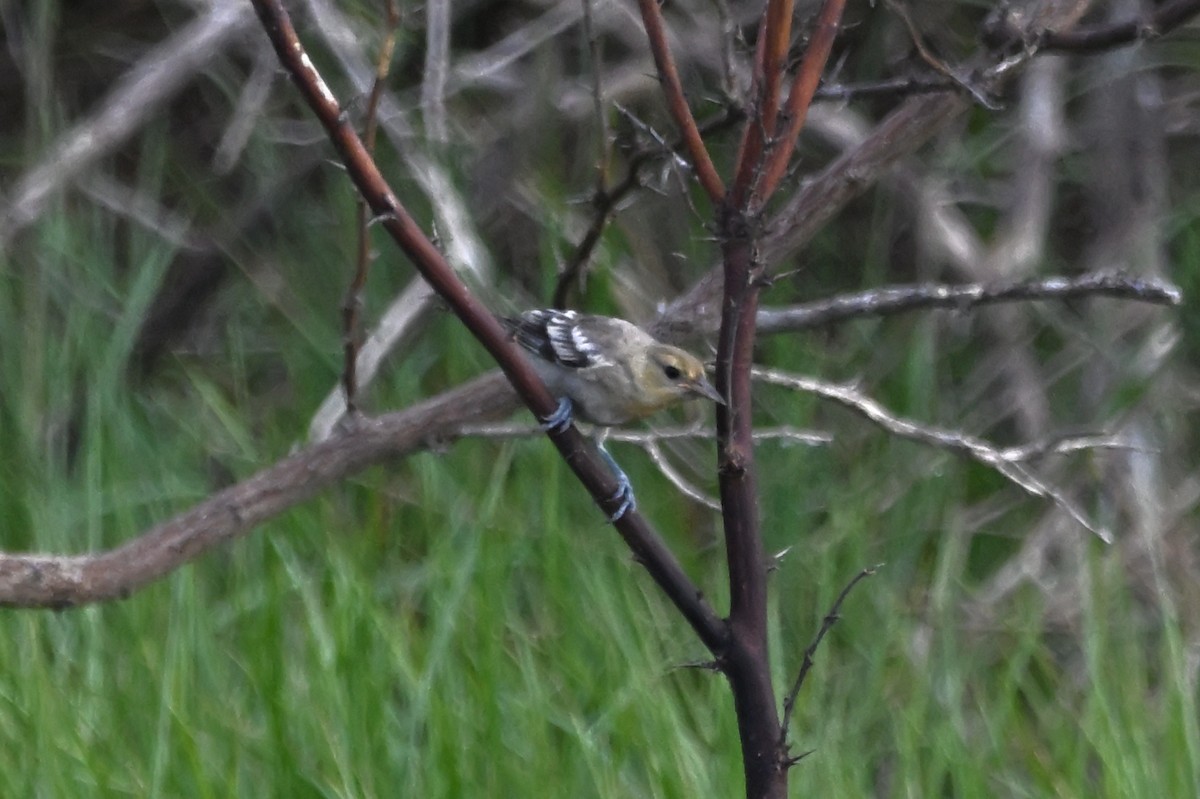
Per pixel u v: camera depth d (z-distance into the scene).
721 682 9.70
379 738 9.19
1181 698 9.66
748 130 6.05
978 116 14.62
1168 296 8.08
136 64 13.73
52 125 15.48
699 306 9.52
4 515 11.80
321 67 14.10
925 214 13.81
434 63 11.32
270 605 9.87
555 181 13.80
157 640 10.09
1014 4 10.86
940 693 10.34
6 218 11.84
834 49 14.50
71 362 12.83
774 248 9.23
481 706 9.48
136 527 11.62
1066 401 13.79
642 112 14.12
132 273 13.87
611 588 10.75
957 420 13.12
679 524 12.02
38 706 9.04
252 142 14.52
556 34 13.90
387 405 13.11
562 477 11.79
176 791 8.91
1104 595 10.87
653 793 9.02
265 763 9.09
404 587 11.00
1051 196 14.02
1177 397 13.27
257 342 14.22
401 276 13.94
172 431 13.03
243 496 8.54
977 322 13.92
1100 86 14.02
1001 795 9.89
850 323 13.87
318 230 14.45
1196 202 14.10
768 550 11.65
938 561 11.77
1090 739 9.58
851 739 9.80
